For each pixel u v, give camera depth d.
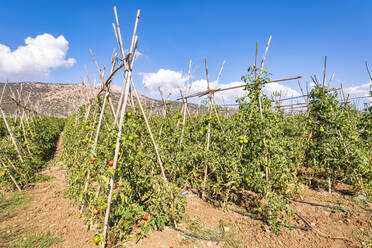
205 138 6.39
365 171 5.73
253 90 4.90
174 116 7.46
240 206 5.25
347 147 5.95
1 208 4.74
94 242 3.35
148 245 3.56
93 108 8.11
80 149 6.08
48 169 8.24
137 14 3.52
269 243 3.82
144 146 4.99
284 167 4.64
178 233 4.00
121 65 3.64
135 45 3.67
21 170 6.46
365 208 5.07
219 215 4.83
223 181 5.32
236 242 3.82
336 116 6.13
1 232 3.76
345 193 6.01
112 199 3.69
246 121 5.09
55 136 16.11
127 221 3.78
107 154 3.72
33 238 3.60
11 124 11.34
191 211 4.91
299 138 7.04
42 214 4.52
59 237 3.65
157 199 4.15
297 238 3.99
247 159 5.07
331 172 6.23
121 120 3.50
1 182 6.00
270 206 4.39
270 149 4.61
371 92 6.38
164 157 5.35
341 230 4.23
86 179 4.54
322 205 5.23
